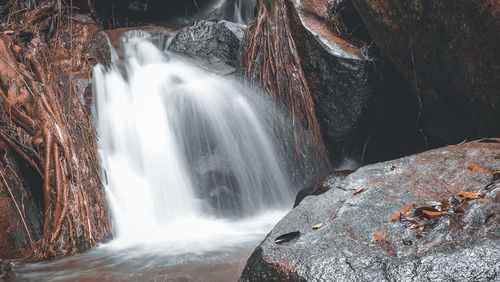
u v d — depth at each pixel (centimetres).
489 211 257
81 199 457
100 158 530
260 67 627
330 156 619
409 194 299
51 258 419
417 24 477
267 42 630
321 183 489
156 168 577
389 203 290
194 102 625
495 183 286
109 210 501
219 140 615
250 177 612
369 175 337
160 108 624
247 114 628
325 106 593
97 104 582
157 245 451
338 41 596
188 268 368
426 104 526
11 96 469
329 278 230
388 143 624
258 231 504
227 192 601
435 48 470
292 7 627
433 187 304
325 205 308
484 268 213
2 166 444
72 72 568
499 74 421
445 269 219
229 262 380
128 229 511
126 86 654
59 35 611
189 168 598
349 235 263
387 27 515
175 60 795
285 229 286
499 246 223
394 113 607
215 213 581
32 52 528
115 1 928
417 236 253
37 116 469
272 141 615
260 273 251
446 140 536
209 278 340
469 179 305
